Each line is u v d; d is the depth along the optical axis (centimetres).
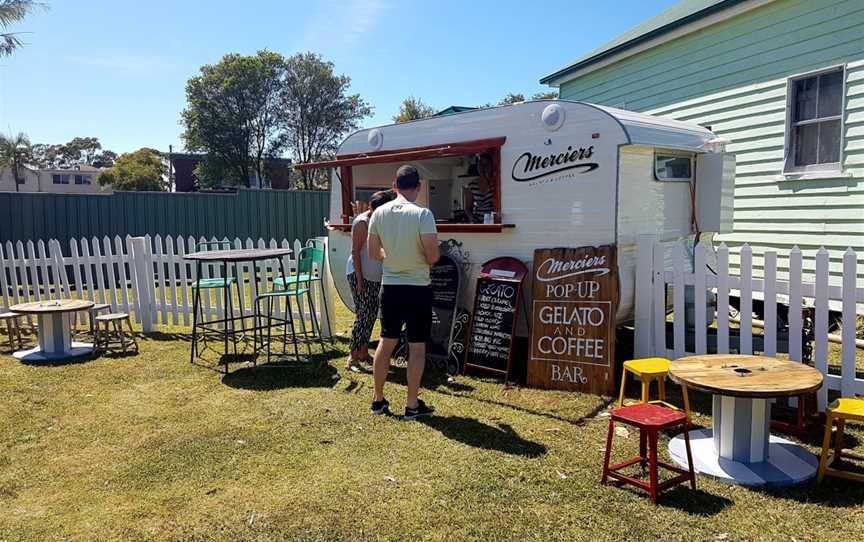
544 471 363
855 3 673
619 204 505
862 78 671
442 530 301
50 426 454
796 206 755
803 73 735
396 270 446
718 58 851
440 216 730
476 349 568
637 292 522
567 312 520
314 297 764
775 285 448
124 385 556
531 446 401
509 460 379
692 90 898
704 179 596
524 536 295
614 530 298
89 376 587
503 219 576
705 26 858
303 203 1648
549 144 540
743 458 361
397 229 437
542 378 525
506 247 575
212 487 351
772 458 368
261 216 1606
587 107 516
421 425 441
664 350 514
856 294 414
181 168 4181
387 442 411
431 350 596
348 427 440
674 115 934
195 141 3969
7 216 1343
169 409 488
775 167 779
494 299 561
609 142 505
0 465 386
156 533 304
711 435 406
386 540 295
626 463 348
